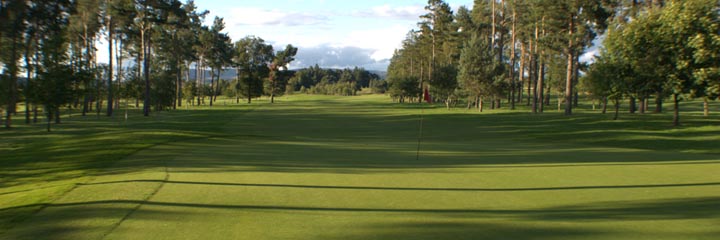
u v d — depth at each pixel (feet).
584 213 21.71
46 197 23.97
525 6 159.12
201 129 94.99
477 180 31.07
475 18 217.56
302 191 26.58
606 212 21.91
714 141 67.77
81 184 27.58
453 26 233.96
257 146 54.85
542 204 23.63
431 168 36.91
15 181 32.60
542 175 33.50
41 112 146.72
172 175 31.19
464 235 18.03
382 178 31.50
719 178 32.37
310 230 18.67
